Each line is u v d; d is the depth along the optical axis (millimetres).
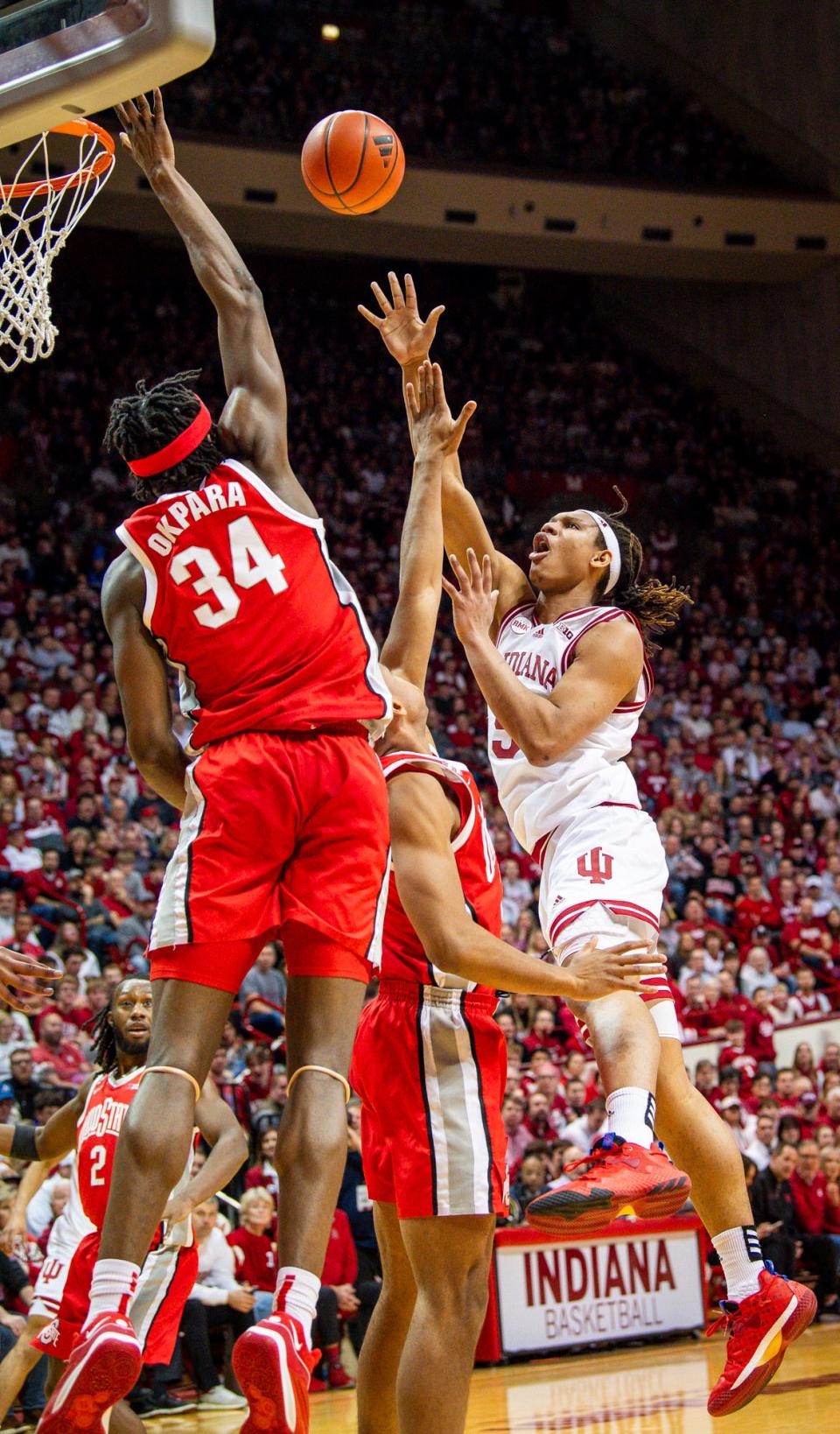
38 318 4637
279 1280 2445
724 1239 3588
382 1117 3377
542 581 3854
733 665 19672
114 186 19781
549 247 22375
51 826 12227
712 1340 9352
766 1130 10555
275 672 2727
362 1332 8461
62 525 18328
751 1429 5785
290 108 21359
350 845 2699
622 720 3777
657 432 24406
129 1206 2410
